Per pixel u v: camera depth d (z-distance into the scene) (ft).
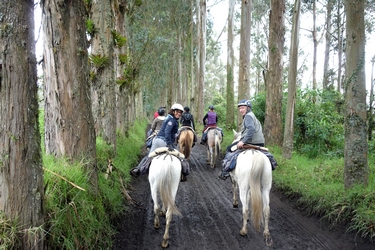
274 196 22.93
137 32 61.93
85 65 16.84
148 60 71.20
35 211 10.06
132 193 23.62
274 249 14.62
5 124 9.32
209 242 15.39
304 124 35.45
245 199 15.57
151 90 107.34
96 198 15.46
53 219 11.48
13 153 9.48
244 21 42.16
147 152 40.86
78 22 16.37
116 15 40.42
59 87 16.17
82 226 12.79
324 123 33.04
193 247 14.85
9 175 9.48
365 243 14.29
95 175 16.47
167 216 14.74
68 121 16.19
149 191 24.70
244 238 15.81
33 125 9.98
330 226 16.58
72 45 16.19
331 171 23.84
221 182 28.09
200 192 24.73
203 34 74.18
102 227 14.48
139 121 92.17
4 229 9.41
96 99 25.98
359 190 17.40
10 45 9.19
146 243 15.25
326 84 64.13
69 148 16.22
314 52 69.31
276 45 34.91
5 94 9.24
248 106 17.39
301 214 19.02
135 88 62.54
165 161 15.44
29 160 9.84
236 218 18.75
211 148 34.76
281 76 35.37
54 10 15.81
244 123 17.07
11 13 9.20
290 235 16.16
